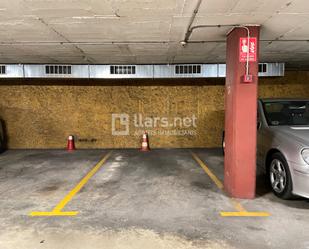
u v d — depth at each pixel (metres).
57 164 6.43
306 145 3.69
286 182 3.87
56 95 8.59
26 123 8.69
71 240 2.87
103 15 3.45
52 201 3.99
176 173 5.54
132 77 7.57
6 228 3.14
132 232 3.03
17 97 8.62
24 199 4.09
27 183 4.91
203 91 8.55
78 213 3.56
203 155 7.46
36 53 5.97
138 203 3.89
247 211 3.59
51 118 8.66
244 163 3.99
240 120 3.94
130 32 4.29
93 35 4.46
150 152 7.95
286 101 5.30
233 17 3.54
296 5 3.12
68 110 8.62
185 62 7.31
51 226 3.19
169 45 5.19
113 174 5.48
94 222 3.28
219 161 6.68
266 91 8.65
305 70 8.53
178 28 4.06
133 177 5.25
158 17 3.54
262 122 4.93
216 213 3.53
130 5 3.10
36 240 2.87
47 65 7.49
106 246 2.75
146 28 4.06
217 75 7.46
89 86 8.55
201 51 5.79
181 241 2.83
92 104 8.60
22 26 3.93
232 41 4.09
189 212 3.56
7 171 5.78
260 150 4.76
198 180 5.03
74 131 8.68
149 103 8.59
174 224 3.22
